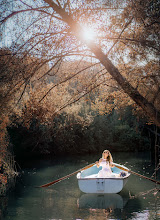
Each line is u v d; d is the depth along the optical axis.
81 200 6.38
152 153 18.66
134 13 3.68
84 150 19.56
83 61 4.44
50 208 5.72
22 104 4.95
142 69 3.99
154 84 3.78
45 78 4.63
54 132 15.99
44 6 3.96
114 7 3.79
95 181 6.96
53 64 4.17
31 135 15.98
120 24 3.97
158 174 9.94
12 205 5.97
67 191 7.36
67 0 3.90
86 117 18.34
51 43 3.89
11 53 3.90
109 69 3.85
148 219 4.91
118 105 6.39
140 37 3.78
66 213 5.36
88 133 19.27
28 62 3.97
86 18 3.91
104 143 20.50
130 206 5.79
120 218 4.99
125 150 20.91
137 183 8.34
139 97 3.72
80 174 7.80
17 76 3.94
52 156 17.14
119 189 6.91
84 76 4.51
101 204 6.00
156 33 3.66
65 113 16.97
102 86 4.88
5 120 5.31
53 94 5.00
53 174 10.21
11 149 10.17
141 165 12.46
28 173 10.44
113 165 7.89
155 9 3.63
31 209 5.65
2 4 3.89
